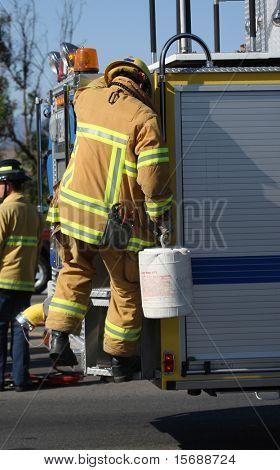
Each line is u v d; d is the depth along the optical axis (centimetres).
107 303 880
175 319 834
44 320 975
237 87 838
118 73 831
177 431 1007
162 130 830
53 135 1079
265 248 845
